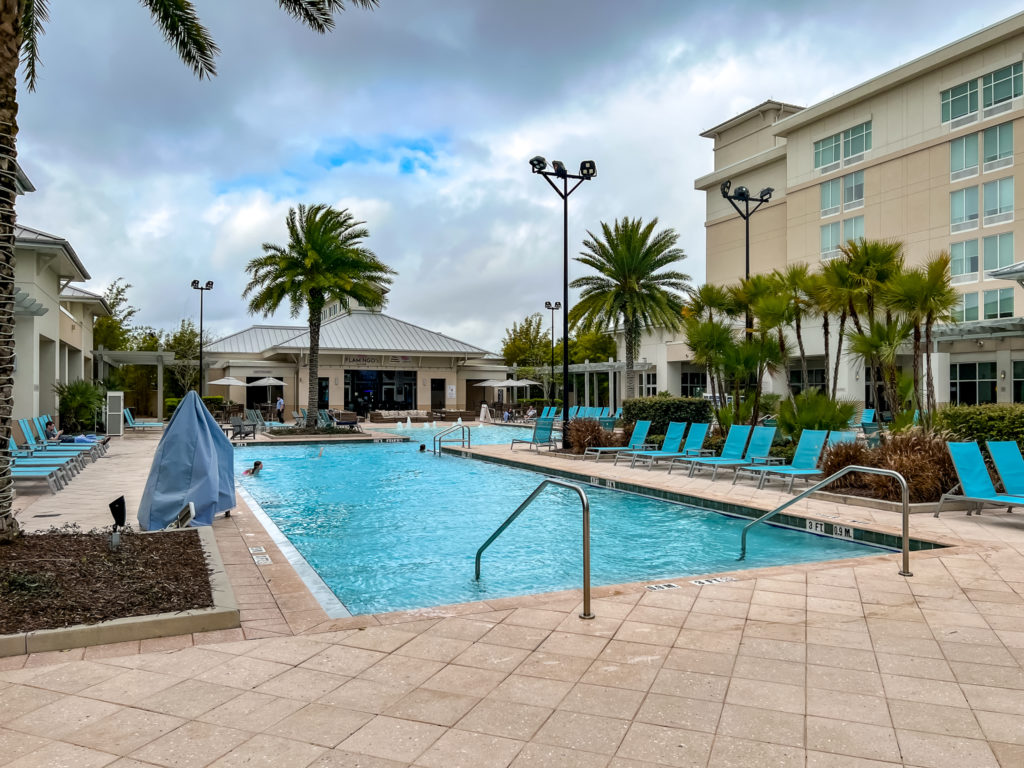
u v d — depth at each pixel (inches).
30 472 434.9
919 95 1245.7
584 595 186.9
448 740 117.9
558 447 808.3
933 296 459.2
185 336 1743.4
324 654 158.2
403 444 994.1
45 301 824.3
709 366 679.1
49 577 189.8
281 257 1008.2
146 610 174.9
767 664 152.6
